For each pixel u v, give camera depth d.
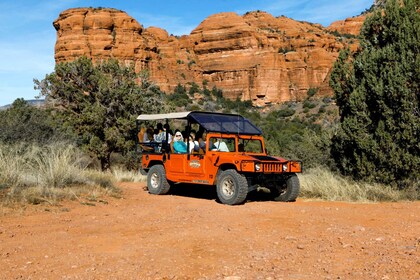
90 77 23.27
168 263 4.76
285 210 8.64
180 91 124.19
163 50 138.50
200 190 12.32
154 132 12.60
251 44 140.88
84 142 22.62
